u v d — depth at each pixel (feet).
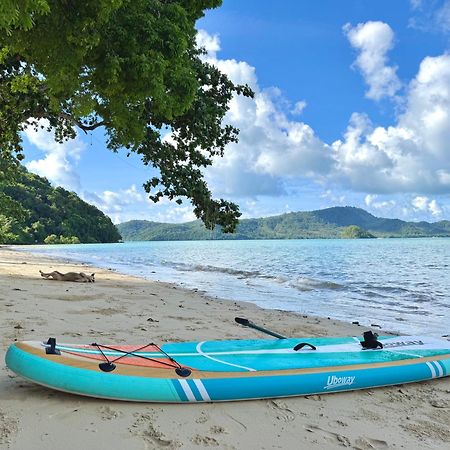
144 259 126.62
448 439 11.51
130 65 21.35
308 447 10.55
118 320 25.27
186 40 23.66
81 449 9.65
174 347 16.05
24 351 12.60
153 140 47.06
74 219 408.87
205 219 50.42
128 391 12.32
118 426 10.89
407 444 11.08
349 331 26.43
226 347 16.43
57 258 123.44
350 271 78.07
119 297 36.19
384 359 16.31
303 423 12.00
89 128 43.88
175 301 36.45
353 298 44.65
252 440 10.75
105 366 12.78
